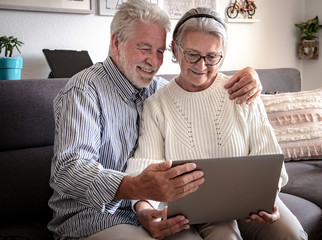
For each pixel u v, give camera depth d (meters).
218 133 1.32
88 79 1.26
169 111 1.36
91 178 1.07
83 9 2.33
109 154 1.27
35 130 1.54
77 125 1.16
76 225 1.19
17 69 1.90
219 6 3.04
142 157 1.30
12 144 1.49
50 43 2.25
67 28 2.31
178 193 1.02
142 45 1.26
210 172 1.03
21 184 1.43
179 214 1.11
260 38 3.37
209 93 1.36
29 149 1.52
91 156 1.16
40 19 2.20
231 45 3.17
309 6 3.62
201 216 1.14
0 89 1.47
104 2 2.42
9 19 2.09
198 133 1.33
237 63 3.24
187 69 1.29
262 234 1.27
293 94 2.24
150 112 1.37
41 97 1.56
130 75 1.30
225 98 1.35
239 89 1.35
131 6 1.26
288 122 2.11
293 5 3.58
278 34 3.50
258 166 1.06
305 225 1.52
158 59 1.30
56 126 1.23
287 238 1.22
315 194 1.70
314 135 2.10
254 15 3.29
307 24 3.45
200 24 1.24
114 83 1.30
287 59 3.62
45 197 1.47
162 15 1.28
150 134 1.34
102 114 1.25
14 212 1.42
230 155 1.31
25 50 2.17
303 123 2.12
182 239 1.16
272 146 1.32
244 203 1.14
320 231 1.58
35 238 1.33
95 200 1.07
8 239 1.29
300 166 2.01
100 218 1.18
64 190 1.12
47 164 1.50
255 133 1.34
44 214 1.48
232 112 1.34
